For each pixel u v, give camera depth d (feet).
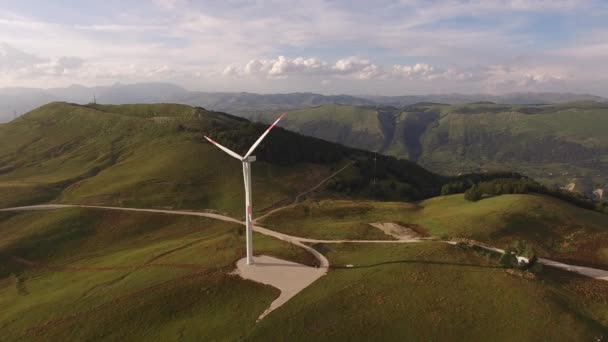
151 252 280.92
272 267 216.74
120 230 359.25
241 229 314.35
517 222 273.33
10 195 432.66
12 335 184.34
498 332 152.66
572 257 231.50
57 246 332.39
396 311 166.91
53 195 451.94
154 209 401.49
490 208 301.63
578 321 158.20
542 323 156.25
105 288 218.18
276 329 159.63
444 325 157.28
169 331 168.04
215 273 211.61
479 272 194.59
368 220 320.50
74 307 199.41
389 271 200.85
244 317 169.78
